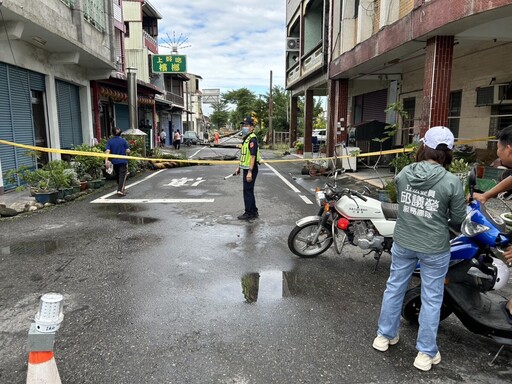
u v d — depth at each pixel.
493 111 10.20
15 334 3.36
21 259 5.16
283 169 16.42
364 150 15.01
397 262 3.11
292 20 24.12
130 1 28.36
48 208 8.29
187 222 7.18
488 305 3.32
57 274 4.66
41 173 8.48
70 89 14.13
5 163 9.73
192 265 5.00
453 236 3.70
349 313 3.81
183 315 3.71
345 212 4.89
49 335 2.30
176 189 10.92
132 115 16.59
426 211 2.86
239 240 6.09
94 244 5.82
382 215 4.78
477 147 10.69
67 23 10.95
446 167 3.01
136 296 4.09
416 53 10.56
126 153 9.96
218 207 8.51
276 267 4.98
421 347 2.97
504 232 3.12
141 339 3.30
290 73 25.98
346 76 14.93
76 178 9.85
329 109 16.34
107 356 3.07
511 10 6.51
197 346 3.21
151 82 32.56
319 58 17.56
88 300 4.00
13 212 7.53
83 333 3.38
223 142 42.41
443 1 7.40
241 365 2.98
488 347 3.29
